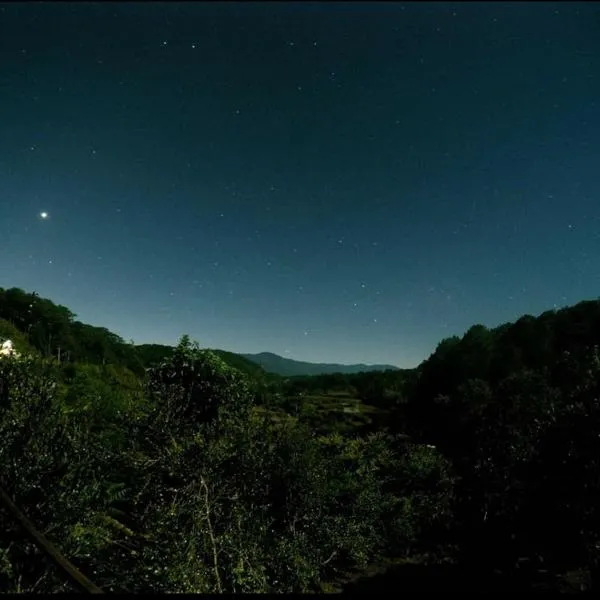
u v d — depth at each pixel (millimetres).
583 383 11820
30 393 7457
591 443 9820
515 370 48844
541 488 10992
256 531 9969
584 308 56000
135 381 25375
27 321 51375
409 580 12484
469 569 13023
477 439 22562
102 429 10656
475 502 16734
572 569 10633
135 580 7594
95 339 58031
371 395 74625
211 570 8133
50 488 6734
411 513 16562
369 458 16906
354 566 13562
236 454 10805
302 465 12453
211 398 11984
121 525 9586
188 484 9477
